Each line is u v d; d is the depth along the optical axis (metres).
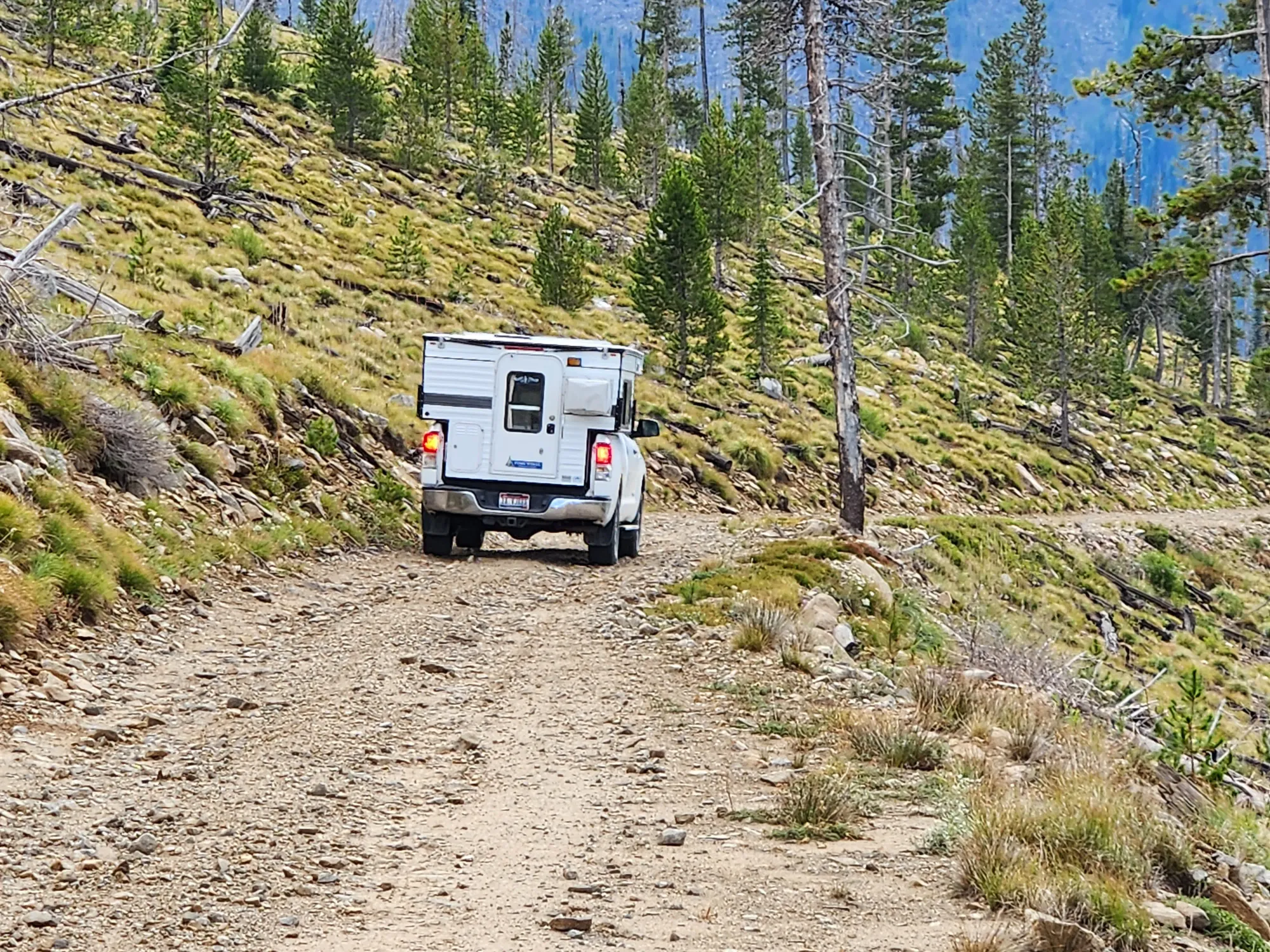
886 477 44.09
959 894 5.86
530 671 10.58
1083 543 40.09
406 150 66.56
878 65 23.59
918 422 53.66
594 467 16.59
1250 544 52.34
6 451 11.73
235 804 6.85
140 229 32.41
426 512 16.84
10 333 13.91
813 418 46.44
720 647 11.63
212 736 8.23
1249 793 13.23
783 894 5.84
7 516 10.30
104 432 13.72
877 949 5.16
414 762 7.95
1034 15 116.44
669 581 15.54
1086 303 67.25
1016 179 101.69
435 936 5.18
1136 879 6.25
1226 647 34.59
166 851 6.02
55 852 5.89
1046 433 63.53
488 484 16.70
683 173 45.97
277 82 69.12
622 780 7.76
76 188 35.72
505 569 16.05
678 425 37.25
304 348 27.34
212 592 12.48
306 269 39.59
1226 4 27.09
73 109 47.06
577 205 72.75
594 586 14.96
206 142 45.41
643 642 11.84
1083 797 6.97
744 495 35.09
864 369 58.72
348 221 49.38
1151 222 27.31
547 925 5.35
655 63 82.06
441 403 16.75
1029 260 77.81
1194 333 90.25
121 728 8.16
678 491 32.38
